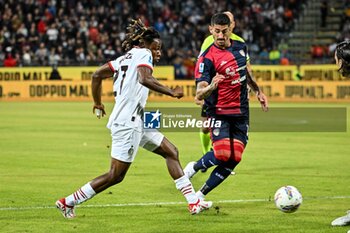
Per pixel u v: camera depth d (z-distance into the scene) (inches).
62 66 3011.8
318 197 833.5
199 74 761.6
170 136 1600.6
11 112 2274.9
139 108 677.9
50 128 1734.7
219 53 760.3
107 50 3070.9
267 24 3299.7
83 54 3095.5
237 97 760.3
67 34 3166.8
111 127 681.0
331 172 1040.8
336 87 2787.9
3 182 938.7
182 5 3398.1
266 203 797.9
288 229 665.6
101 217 717.3
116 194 849.5
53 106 2576.3
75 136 1551.4
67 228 666.2
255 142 1467.8
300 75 2871.6
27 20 3206.2
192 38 3211.1
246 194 856.9
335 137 1573.6
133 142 677.9
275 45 3277.6
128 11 3297.2
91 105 2632.9
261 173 1029.2
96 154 1245.7
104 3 3344.0
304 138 1551.4
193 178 994.7
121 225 680.4
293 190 682.8
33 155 1227.2
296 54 3282.5
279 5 3380.9
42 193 856.3
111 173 680.4
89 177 985.5
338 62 684.1
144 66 663.1
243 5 3348.9
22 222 691.4
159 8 3363.7
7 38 3129.9
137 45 699.4
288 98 2854.3
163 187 903.7
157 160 1173.1
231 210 757.3
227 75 754.2
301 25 3371.1
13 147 1342.3
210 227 673.6
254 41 3238.2
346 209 761.6
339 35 3186.5
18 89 2972.4
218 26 756.0
